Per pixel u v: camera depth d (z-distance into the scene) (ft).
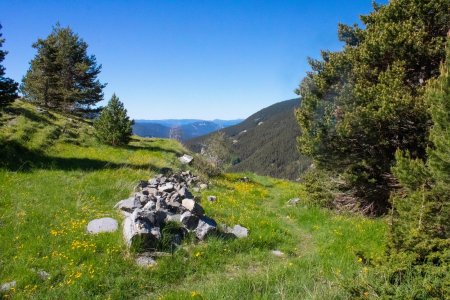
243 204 54.60
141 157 82.43
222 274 28.50
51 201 40.16
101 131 94.38
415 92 43.98
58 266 26.37
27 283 24.07
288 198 66.08
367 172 49.78
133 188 49.47
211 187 66.18
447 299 17.51
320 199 56.34
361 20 57.62
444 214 24.35
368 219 46.55
